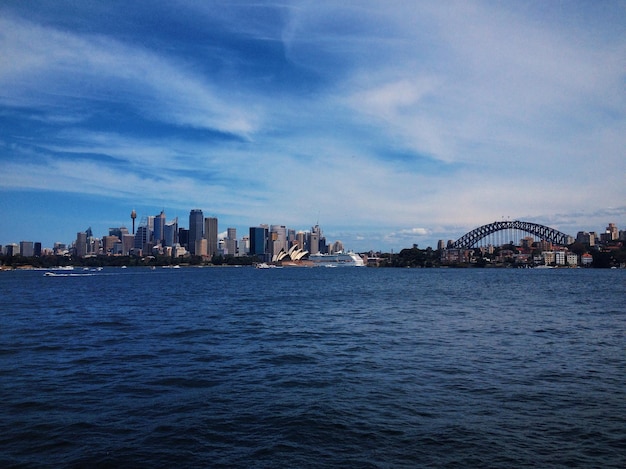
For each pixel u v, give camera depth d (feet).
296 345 104.32
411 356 91.35
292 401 61.00
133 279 575.79
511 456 43.93
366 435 49.11
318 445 46.65
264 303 226.58
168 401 61.11
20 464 42.42
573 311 179.93
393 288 369.71
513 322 145.89
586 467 41.75
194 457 44.01
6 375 75.25
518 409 57.47
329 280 548.31
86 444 46.88
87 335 119.85
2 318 161.58
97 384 69.62
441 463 42.55
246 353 94.79
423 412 56.34
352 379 72.84
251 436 49.03
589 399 61.67
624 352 94.89
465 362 85.46
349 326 138.21
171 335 119.75
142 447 46.21
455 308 196.34
